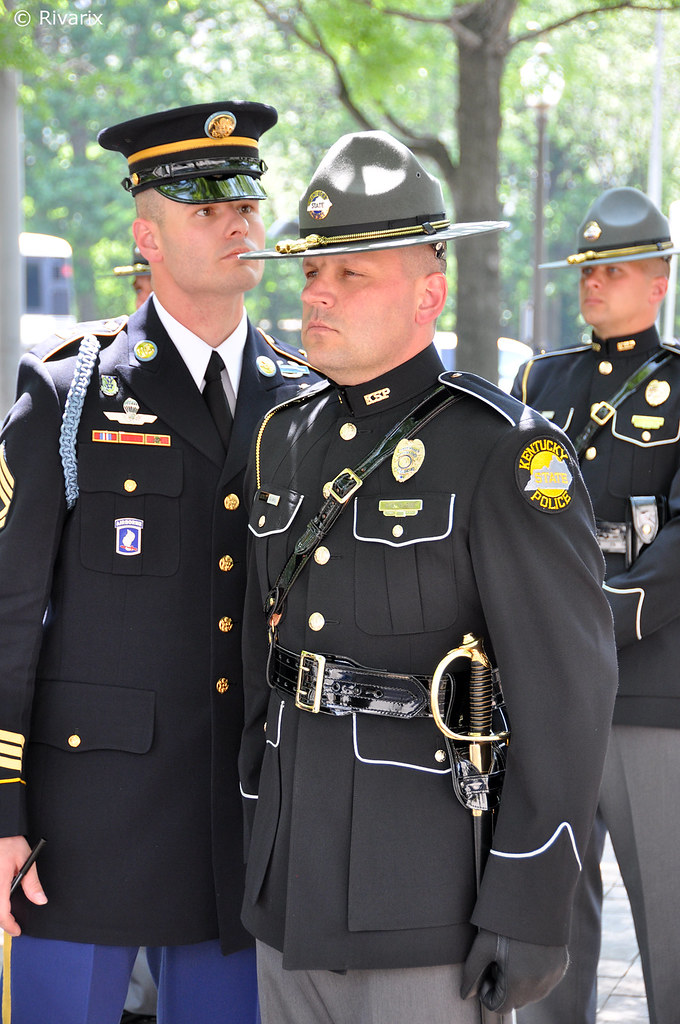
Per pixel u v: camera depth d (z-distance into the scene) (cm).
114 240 3434
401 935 244
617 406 443
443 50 1245
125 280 3434
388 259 257
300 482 275
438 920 245
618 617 405
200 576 318
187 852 315
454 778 248
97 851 311
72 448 312
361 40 1028
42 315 2522
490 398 256
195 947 324
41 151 3456
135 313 338
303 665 258
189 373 327
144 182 323
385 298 257
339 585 258
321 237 256
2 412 1040
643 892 418
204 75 3225
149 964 387
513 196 3734
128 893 312
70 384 317
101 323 340
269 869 263
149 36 3191
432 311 265
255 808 288
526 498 244
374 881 246
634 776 417
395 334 260
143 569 314
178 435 321
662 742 415
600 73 2514
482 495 247
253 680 292
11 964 321
